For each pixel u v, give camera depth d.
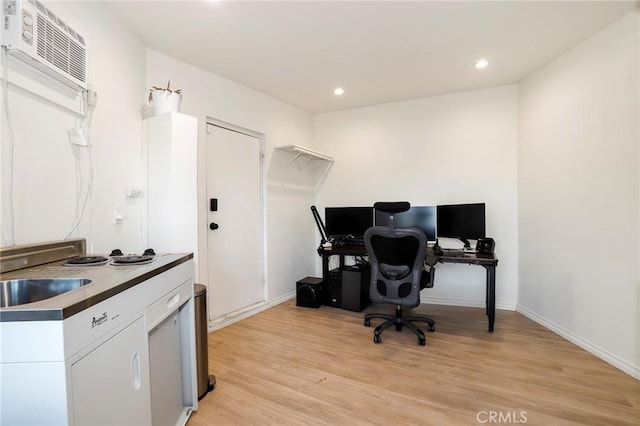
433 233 3.30
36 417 0.76
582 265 2.43
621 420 1.59
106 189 1.85
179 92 2.19
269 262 3.62
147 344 1.19
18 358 0.75
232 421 1.62
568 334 2.59
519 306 3.33
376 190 4.07
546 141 2.85
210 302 2.93
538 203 2.97
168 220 2.04
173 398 1.54
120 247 1.96
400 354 2.37
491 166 3.46
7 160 1.25
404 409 1.71
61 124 1.53
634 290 2.02
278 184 3.78
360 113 4.14
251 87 3.35
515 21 2.16
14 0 1.22
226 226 3.12
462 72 3.02
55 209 1.50
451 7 2.00
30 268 1.29
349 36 2.35
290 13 2.04
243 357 2.34
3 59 1.23
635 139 2.00
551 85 2.77
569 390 1.86
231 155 3.19
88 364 0.85
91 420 0.86
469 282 3.59
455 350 2.43
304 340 2.65
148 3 1.89
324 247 3.76
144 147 2.15
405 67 2.90
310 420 1.62
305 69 2.92
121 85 2.03
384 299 2.67
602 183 2.24
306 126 4.27
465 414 1.66
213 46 2.44
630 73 2.03
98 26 1.81
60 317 0.75
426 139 3.77
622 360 2.09
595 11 2.03
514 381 1.97
